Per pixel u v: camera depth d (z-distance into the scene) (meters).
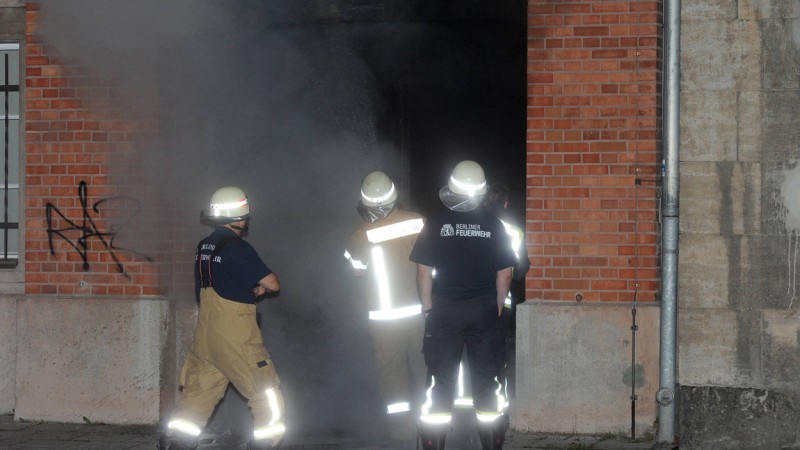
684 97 7.92
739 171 7.84
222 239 7.03
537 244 8.11
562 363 8.04
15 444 7.95
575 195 8.04
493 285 7.08
